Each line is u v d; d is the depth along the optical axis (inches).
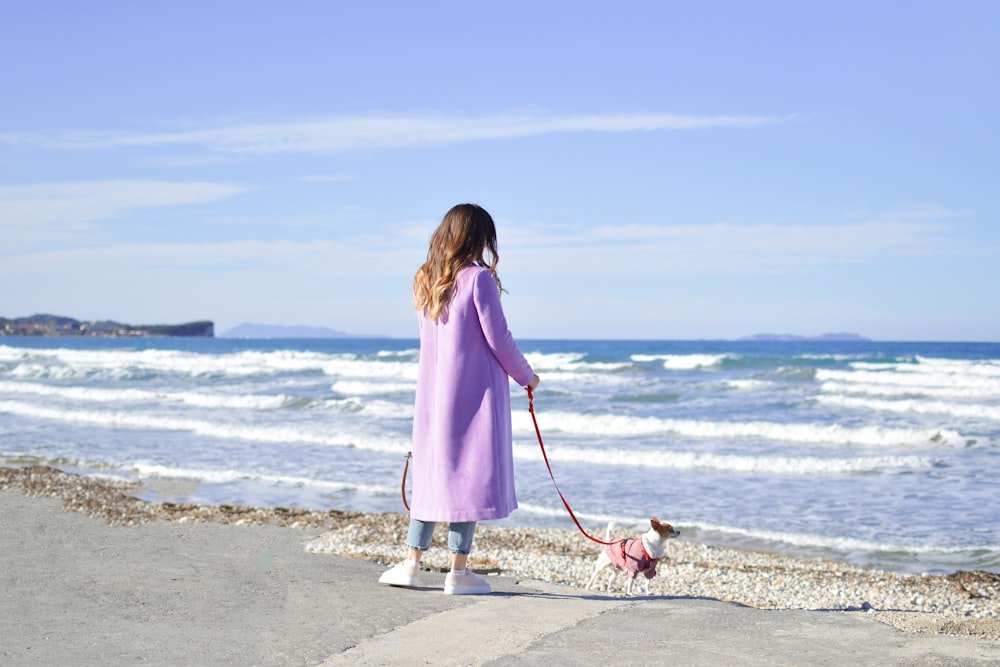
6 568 183.6
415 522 171.9
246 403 898.1
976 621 148.5
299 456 553.0
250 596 162.1
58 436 651.5
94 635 132.3
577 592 188.4
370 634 135.7
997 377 1151.6
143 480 464.1
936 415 772.0
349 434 641.0
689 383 1114.7
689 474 491.2
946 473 491.8
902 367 1334.9
